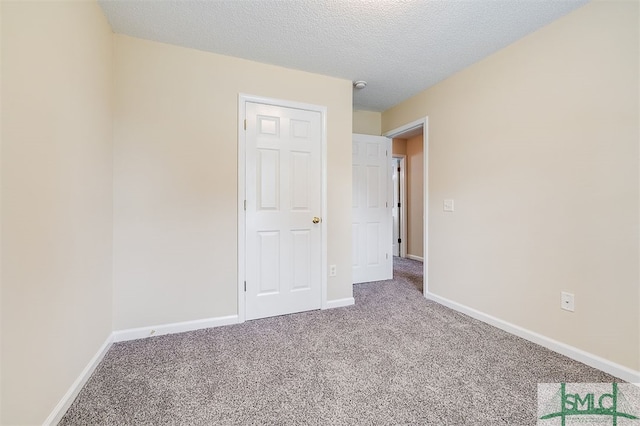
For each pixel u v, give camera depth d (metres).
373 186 3.72
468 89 2.50
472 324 2.32
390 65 2.48
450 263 2.71
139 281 2.07
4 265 0.94
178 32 1.99
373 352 1.86
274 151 2.49
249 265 2.41
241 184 2.35
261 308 2.46
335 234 2.76
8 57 0.96
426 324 2.32
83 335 1.51
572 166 1.77
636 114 1.50
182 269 2.18
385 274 3.78
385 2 1.70
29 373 1.07
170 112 2.13
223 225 2.30
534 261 1.99
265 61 2.40
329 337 2.09
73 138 1.40
